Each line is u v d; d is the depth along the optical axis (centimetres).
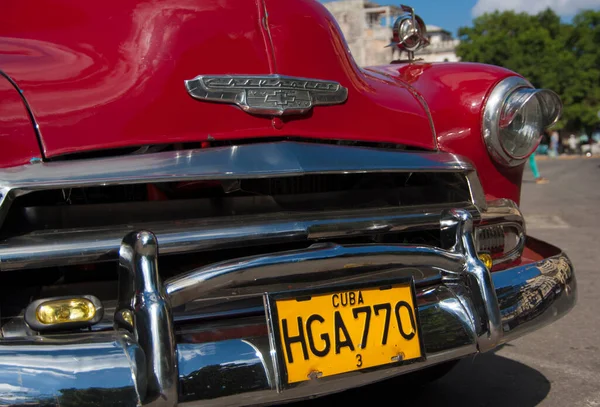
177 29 169
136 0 172
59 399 122
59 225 153
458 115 211
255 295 155
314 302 150
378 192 200
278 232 157
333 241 189
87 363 126
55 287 154
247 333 145
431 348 163
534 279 197
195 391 134
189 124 161
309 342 147
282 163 163
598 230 613
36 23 167
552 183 1216
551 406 228
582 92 3853
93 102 155
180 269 172
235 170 158
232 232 153
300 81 177
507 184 222
